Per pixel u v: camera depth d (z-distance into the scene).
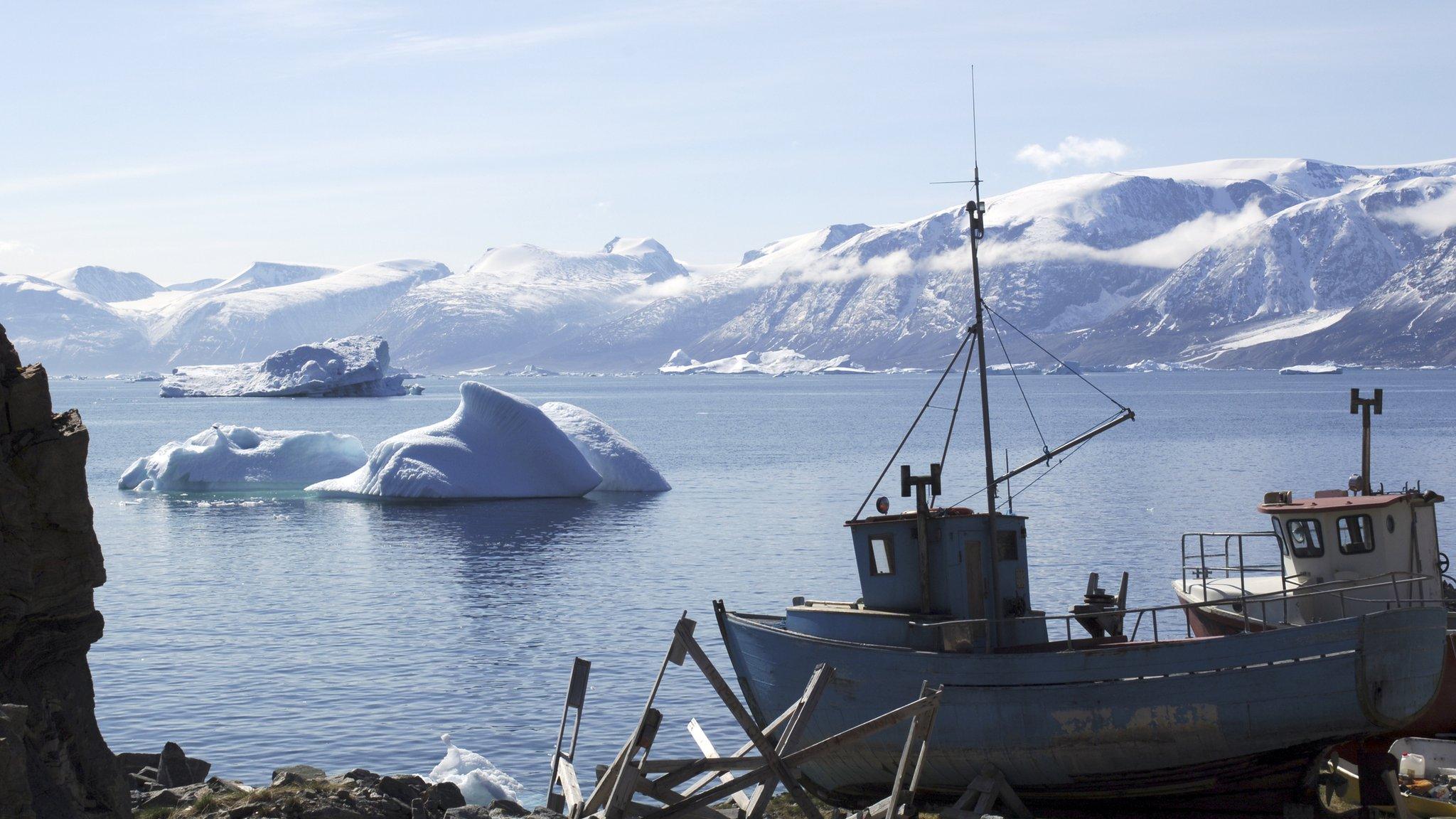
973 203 33.72
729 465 156.88
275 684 46.22
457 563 78.31
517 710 42.50
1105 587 65.12
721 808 29.66
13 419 21.41
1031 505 106.44
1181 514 98.81
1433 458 150.50
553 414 131.88
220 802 26.61
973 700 30.03
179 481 132.25
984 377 33.31
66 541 21.58
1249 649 28.58
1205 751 28.97
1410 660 28.30
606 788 26.67
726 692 26.61
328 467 134.25
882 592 33.06
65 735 21.33
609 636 54.97
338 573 74.94
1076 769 29.77
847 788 32.59
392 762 37.03
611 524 97.81
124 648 53.00
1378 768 29.19
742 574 72.31
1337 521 35.06
